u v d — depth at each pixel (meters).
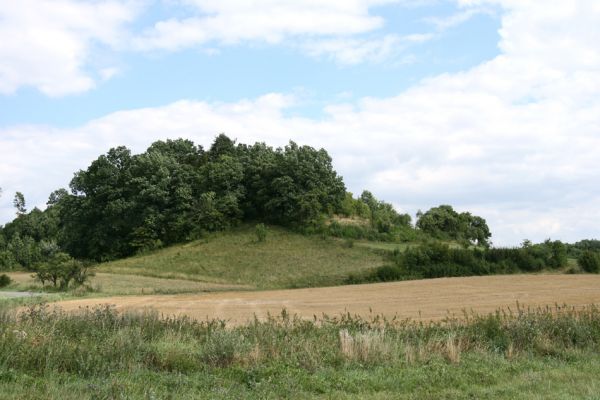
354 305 32.94
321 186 99.69
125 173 105.94
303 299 38.91
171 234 98.06
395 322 19.69
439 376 10.56
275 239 89.75
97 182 105.50
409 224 103.56
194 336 14.92
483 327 15.06
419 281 52.28
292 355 12.00
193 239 95.12
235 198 99.38
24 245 104.44
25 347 10.66
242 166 106.25
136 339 12.30
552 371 11.18
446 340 13.37
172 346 12.59
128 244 99.19
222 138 130.38
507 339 13.90
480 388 9.79
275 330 14.60
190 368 11.30
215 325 16.80
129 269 76.69
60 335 12.62
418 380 10.32
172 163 109.69
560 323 15.12
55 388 8.62
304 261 77.12
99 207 104.06
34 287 51.22
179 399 8.73
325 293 44.12
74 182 106.88
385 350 12.22
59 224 129.25
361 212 103.38
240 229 96.69
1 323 13.07
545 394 9.22
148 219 97.94
